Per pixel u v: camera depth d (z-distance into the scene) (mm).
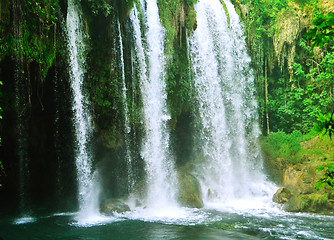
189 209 13820
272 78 22078
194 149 17422
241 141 19188
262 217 12523
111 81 13516
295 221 11969
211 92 17938
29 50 9938
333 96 20750
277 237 9984
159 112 15531
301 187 16000
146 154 15008
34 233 10117
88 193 13391
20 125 11820
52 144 12977
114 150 14086
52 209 13352
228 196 16547
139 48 14641
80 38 12438
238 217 12461
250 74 20438
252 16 20969
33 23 10102
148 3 15234
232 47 19344
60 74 12070
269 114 21781
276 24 21125
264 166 18500
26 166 12727
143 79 14812
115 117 13930
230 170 18156
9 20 9172
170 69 16109
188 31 16672
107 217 12250
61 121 12711
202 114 17453
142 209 13594
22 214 12766
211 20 18328
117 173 14594
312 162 16641
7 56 9922
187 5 16766
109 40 13250
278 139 19297
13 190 12711
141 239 9453
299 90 21156
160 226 10906
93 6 12328
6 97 10719
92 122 13320
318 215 12984
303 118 21141
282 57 21328
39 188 13406
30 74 11023
